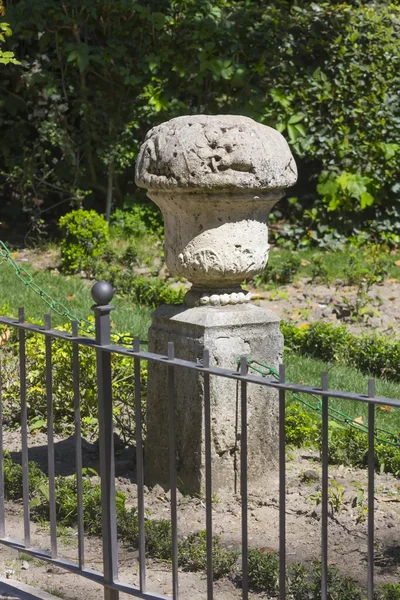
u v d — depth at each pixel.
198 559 4.29
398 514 4.91
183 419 5.08
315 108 12.92
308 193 13.91
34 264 11.56
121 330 8.41
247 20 12.52
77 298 9.59
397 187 13.05
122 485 5.27
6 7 11.94
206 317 4.96
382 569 4.31
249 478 5.15
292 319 9.58
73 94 12.54
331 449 5.74
